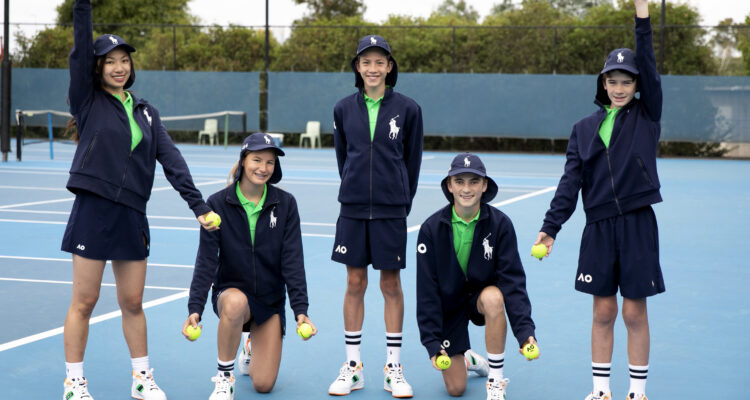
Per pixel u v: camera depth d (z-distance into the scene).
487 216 4.04
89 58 3.80
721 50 23.80
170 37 28.09
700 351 4.80
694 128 23.33
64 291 6.25
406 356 4.79
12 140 27.81
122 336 5.03
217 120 26.16
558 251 8.27
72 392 3.86
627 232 3.77
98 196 3.83
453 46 24.83
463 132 24.75
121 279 4.00
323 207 11.88
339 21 30.39
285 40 26.72
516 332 3.91
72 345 3.88
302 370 4.54
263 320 4.18
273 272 4.25
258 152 4.07
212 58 27.78
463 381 4.10
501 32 25.12
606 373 3.89
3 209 11.18
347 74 25.36
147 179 3.98
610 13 26.77
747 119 23.05
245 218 4.16
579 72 24.69
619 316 5.62
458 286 4.10
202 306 4.03
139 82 26.30
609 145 3.81
